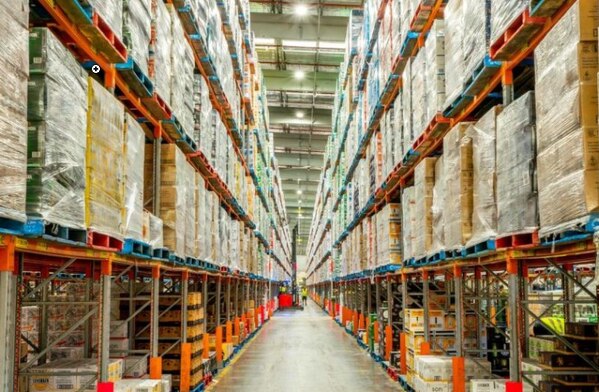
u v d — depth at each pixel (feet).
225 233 34.45
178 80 20.66
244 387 28.89
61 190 10.82
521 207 12.84
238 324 44.83
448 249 18.35
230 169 35.50
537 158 12.05
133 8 15.39
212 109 30.04
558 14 11.78
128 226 15.06
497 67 14.89
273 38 66.49
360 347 46.85
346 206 56.18
